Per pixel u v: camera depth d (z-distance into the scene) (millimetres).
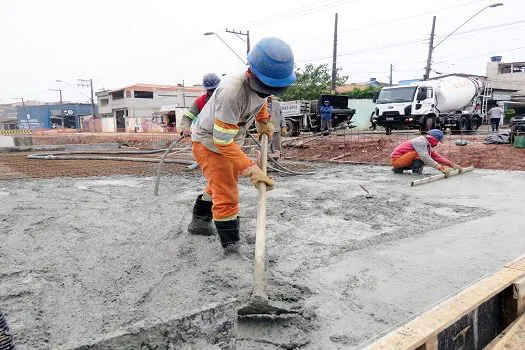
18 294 2695
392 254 3287
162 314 2432
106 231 3975
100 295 2695
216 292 2629
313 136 14852
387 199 5328
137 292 2715
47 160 11062
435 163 7301
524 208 4754
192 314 1572
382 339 1703
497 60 42906
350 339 2131
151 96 57312
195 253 3330
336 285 2723
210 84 4625
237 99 2699
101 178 7543
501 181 6750
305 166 9570
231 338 1675
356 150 12227
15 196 5742
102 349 1426
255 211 4727
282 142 14383
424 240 3629
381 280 2795
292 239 3682
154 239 3717
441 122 17328
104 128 47531
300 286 2678
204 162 3096
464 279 2770
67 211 4785
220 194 3092
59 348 1379
